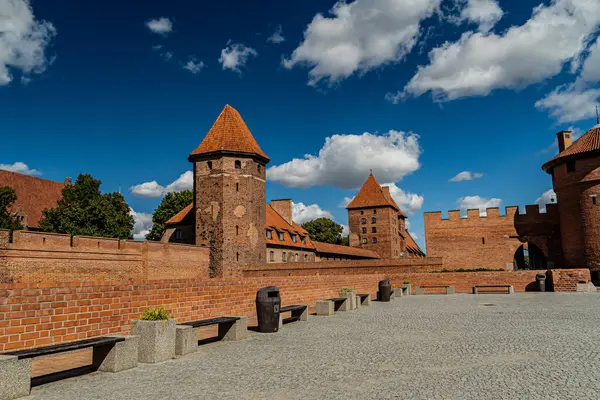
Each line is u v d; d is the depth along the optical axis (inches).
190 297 552.7
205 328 564.1
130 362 334.3
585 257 1779.0
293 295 815.1
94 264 1417.3
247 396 258.8
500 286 1285.7
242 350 408.8
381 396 255.4
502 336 470.3
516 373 305.9
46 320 371.9
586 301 922.1
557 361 343.3
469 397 251.3
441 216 2252.7
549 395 253.4
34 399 255.9
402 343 434.6
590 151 1758.1
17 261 1221.7
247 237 1947.6
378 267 1829.5
